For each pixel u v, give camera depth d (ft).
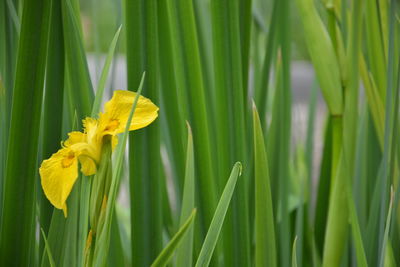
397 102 4.12
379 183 4.38
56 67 3.92
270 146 4.62
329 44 4.33
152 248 3.94
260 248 3.77
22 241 3.81
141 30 3.89
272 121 4.63
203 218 3.99
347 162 4.37
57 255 3.87
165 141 4.32
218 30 3.95
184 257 3.71
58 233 3.88
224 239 4.00
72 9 3.91
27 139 3.77
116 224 4.00
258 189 3.75
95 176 3.56
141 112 3.60
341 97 4.35
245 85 4.18
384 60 4.34
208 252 3.55
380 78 4.36
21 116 3.75
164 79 4.04
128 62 3.89
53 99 3.92
